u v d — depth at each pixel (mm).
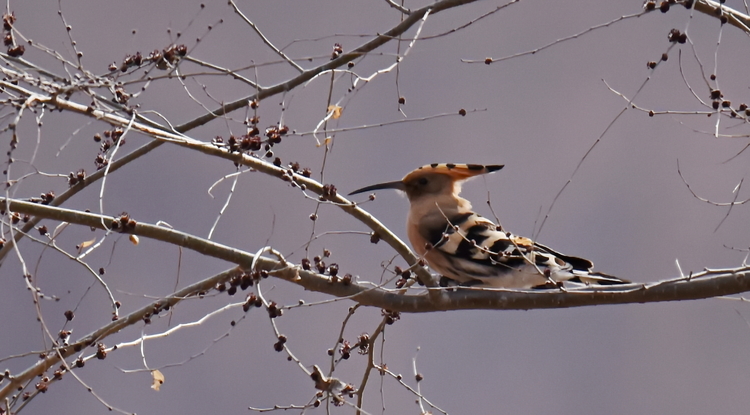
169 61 10812
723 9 10570
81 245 11125
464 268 12227
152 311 10602
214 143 10422
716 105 9977
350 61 11758
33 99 8578
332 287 10453
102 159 11547
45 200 11141
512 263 11781
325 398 10398
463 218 12516
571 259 12250
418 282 11648
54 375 10422
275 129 10438
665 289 9805
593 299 10031
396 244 10875
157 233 10305
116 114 9633
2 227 9492
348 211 10883
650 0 10344
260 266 10336
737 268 9336
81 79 9141
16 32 10492
